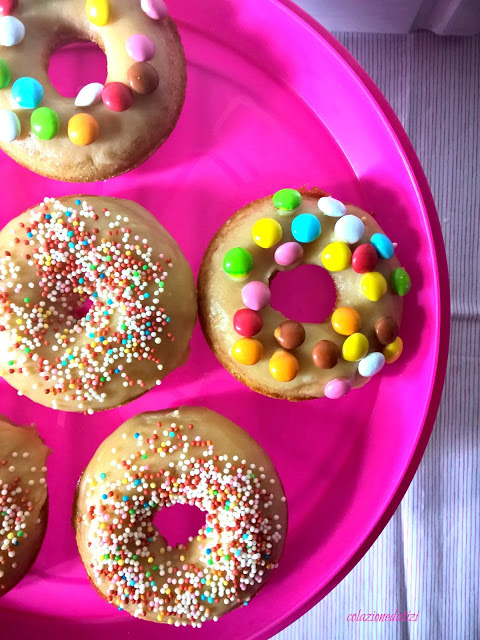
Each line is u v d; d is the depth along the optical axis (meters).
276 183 0.30
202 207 0.30
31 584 0.29
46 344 0.27
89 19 0.26
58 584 0.29
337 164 0.30
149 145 0.28
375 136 0.29
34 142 0.27
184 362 0.29
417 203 0.28
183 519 0.29
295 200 0.26
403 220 0.29
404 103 0.33
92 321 0.27
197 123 0.30
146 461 0.27
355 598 0.33
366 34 0.34
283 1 0.27
